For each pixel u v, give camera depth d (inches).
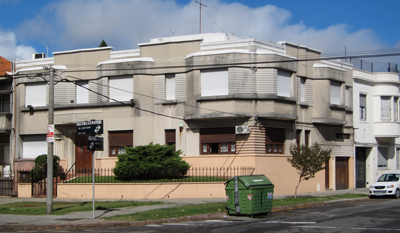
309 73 1195.3
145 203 836.0
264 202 717.3
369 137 1390.3
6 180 1147.9
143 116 1101.7
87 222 625.0
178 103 1089.4
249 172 981.2
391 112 1418.6
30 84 1218.0
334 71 1229.1
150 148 985.5
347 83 1306.6
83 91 1183.6
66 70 1189.7
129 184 948.6
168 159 971.3
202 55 1045.2
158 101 1105.4
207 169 1029.8
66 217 677.9
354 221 622.8
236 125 1036.5
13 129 1240.2
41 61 1239.5
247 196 704.4
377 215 687.7
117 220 642.8
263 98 1032.2
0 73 1307.8
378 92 1413.6
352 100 1323.8
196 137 1073.5
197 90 1046.4
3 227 603.2
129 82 1119.6
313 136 1197.7
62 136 1183.6
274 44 1114.1
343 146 1288.1
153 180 965.2
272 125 1064.8
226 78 1034.1
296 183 1091.3
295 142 1125.7
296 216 698.2
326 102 1203.9
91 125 753.6
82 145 1179.3
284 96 1080.8
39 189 1064.2
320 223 609.3
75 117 1157.7
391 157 1482.5
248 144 1020.5
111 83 1134.4
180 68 1098.1
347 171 1312.7
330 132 1248.2
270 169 1024.2
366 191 1227.9
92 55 1179.3
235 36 1266.0
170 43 1111.0
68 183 995.9
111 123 1126.4
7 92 1253.1
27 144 1228.5
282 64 1061.8
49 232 567.2
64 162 1146.7
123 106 1117.7
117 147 1128.2
